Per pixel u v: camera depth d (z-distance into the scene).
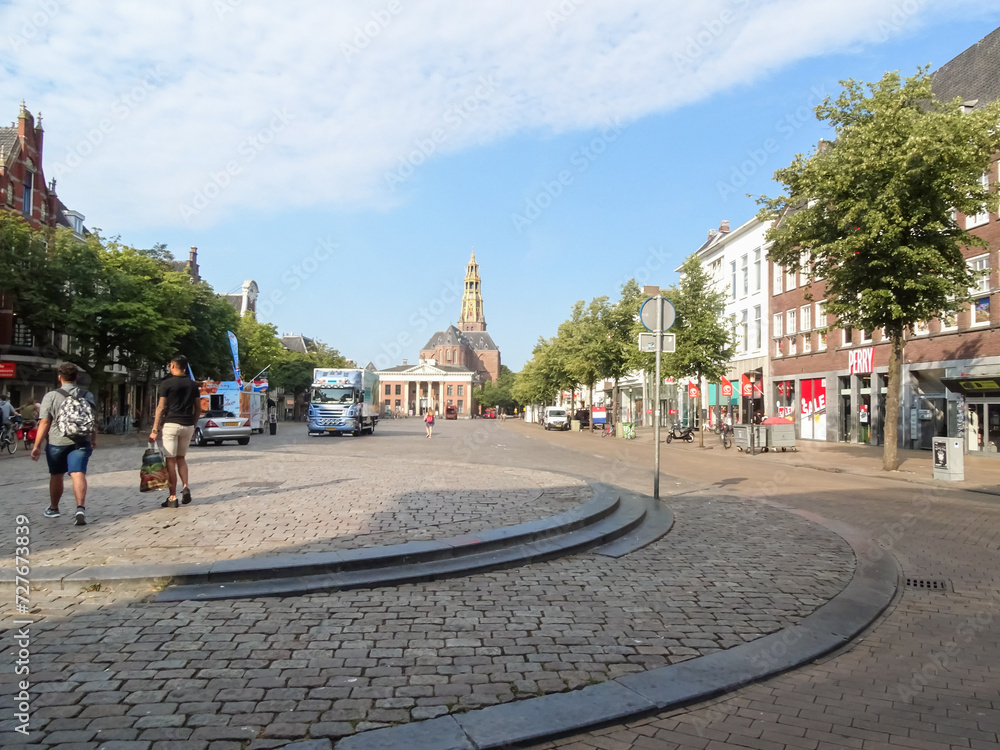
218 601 5.20
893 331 18.47
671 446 30.86
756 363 41.25
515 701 3.58
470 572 6.19
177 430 8.67
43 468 15.06
